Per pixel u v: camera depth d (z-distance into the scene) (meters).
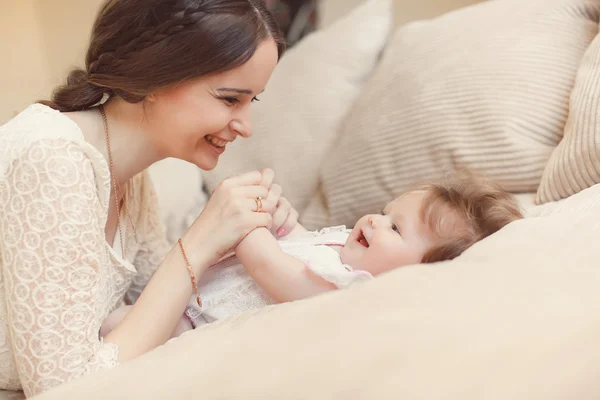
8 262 0.92
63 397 0.54
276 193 1.22
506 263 0.67
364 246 1.14
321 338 0.49
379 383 0.41
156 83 0.98
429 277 0.61
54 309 0.90
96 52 1.03
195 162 1.12
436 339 0.44
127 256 1.33
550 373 0.38
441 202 1.10
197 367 0.51
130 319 1.00
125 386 0.52
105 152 1.08
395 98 1.63
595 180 1.17
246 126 1.08
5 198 0.92
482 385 0.38
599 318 0.47
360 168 1.64
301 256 1.12
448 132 1.47
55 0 2.58
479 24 1.62
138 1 0.98
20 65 2.52
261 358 0.49
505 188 1.38
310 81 1.98
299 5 3.01
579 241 0.74
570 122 1.28
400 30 1.89
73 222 0.92
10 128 0.97
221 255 1.09
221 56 0.96
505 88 1.44
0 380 1.05
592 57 1.36
